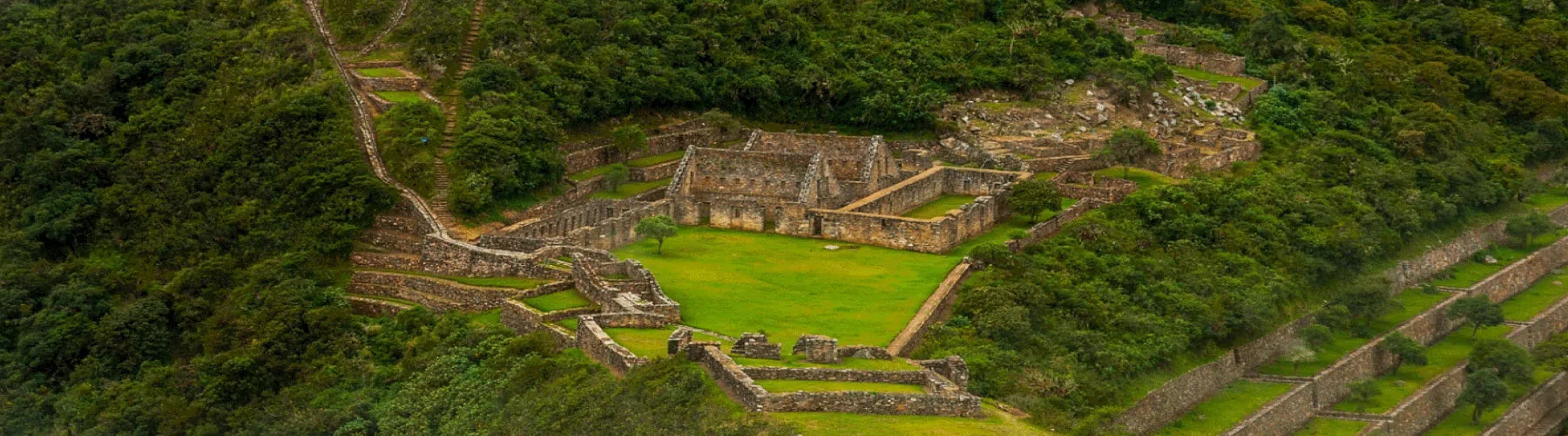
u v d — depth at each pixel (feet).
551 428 569.64
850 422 538.88
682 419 542.57
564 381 603.26
